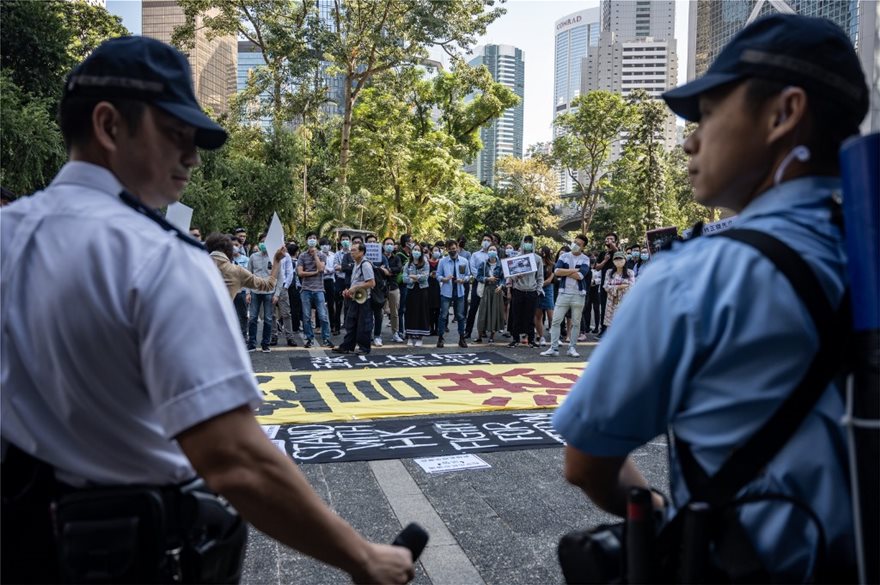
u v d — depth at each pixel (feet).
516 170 174.19
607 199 171.22
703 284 3.41
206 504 3.95
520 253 37.88
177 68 4.10
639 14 614.75
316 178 122.42
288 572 10.48
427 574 10.37
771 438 3.29
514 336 37.55
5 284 3.78
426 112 127.95
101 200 3.86
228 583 4.09
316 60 89.81
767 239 3.41
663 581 3.56
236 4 92.27
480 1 89.20
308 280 37.37
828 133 3.58
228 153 91.61
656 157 154.71
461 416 20.85
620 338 3.59
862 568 3.06
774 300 3.28
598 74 465.47
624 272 41.60
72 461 3.73
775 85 3.53
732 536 3.32
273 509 3.70
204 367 3.57
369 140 112.88
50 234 3.77
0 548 3.73
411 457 16.53
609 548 3.95
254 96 95.81
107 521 3.53
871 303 3.04
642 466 15.61
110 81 3.90
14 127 49.24
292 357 33.19
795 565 3.30
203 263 3.87
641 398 3.55
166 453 3.89
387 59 91.45
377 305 37.42
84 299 3.59
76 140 4.04
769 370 3.30
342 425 19.67
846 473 3.27
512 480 14.80
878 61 15.69
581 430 3.74
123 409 3.72
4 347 3.75
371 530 12.12
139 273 3.60
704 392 3.44
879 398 3.01
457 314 37.65
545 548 11.33
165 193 4.26
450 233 155.12
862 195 3.05
